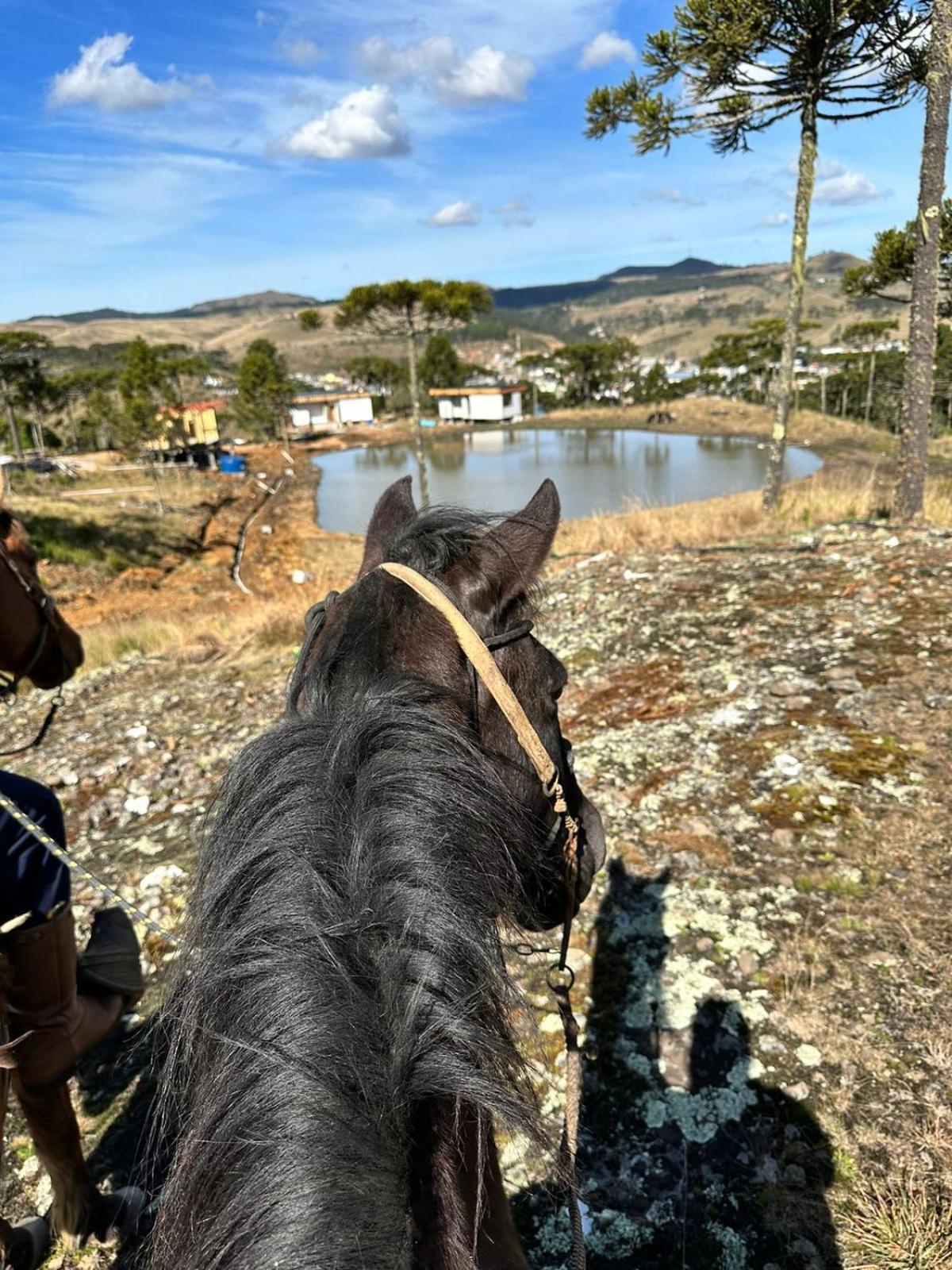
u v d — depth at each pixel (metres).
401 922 0.95
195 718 6.59
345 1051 0.85
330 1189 0.79
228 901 1.00
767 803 3.93
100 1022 2.19
